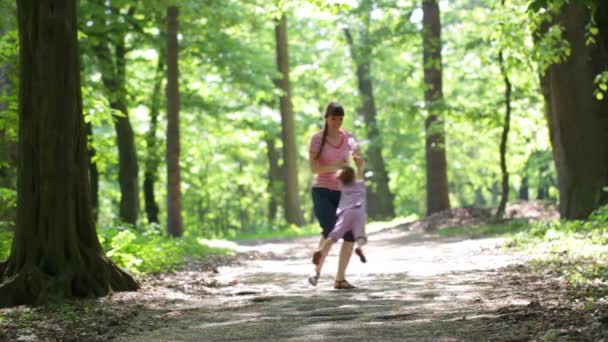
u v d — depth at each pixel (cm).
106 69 2388
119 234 1262
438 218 2725
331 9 1476
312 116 4581
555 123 1756
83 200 967
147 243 1536
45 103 930
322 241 1010
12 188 1554
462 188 5653
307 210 5672
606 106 1700
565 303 717
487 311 703
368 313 740
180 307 875
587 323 602
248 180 4903
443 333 613
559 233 1435
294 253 1897
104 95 2216
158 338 675
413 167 4956
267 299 903
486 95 3688
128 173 2836
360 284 1019
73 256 939
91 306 866
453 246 1714
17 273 913
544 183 4256
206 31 2828
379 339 604
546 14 1469
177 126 2508
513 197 5659
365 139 4531
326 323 696
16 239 932
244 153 4606
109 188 4316
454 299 810
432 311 730
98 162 1645
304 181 5591
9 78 1468
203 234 4466
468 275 1055
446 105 2586
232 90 3466
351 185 983
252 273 1295
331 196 1001
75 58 955
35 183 933
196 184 4597
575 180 1720
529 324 623
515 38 1853
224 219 5381
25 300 889
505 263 1191
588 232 1434
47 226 929
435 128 2658
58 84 935
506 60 2109
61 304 881
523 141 3388
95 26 2333
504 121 2509
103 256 979
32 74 934
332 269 1275
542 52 1479
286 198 3866
